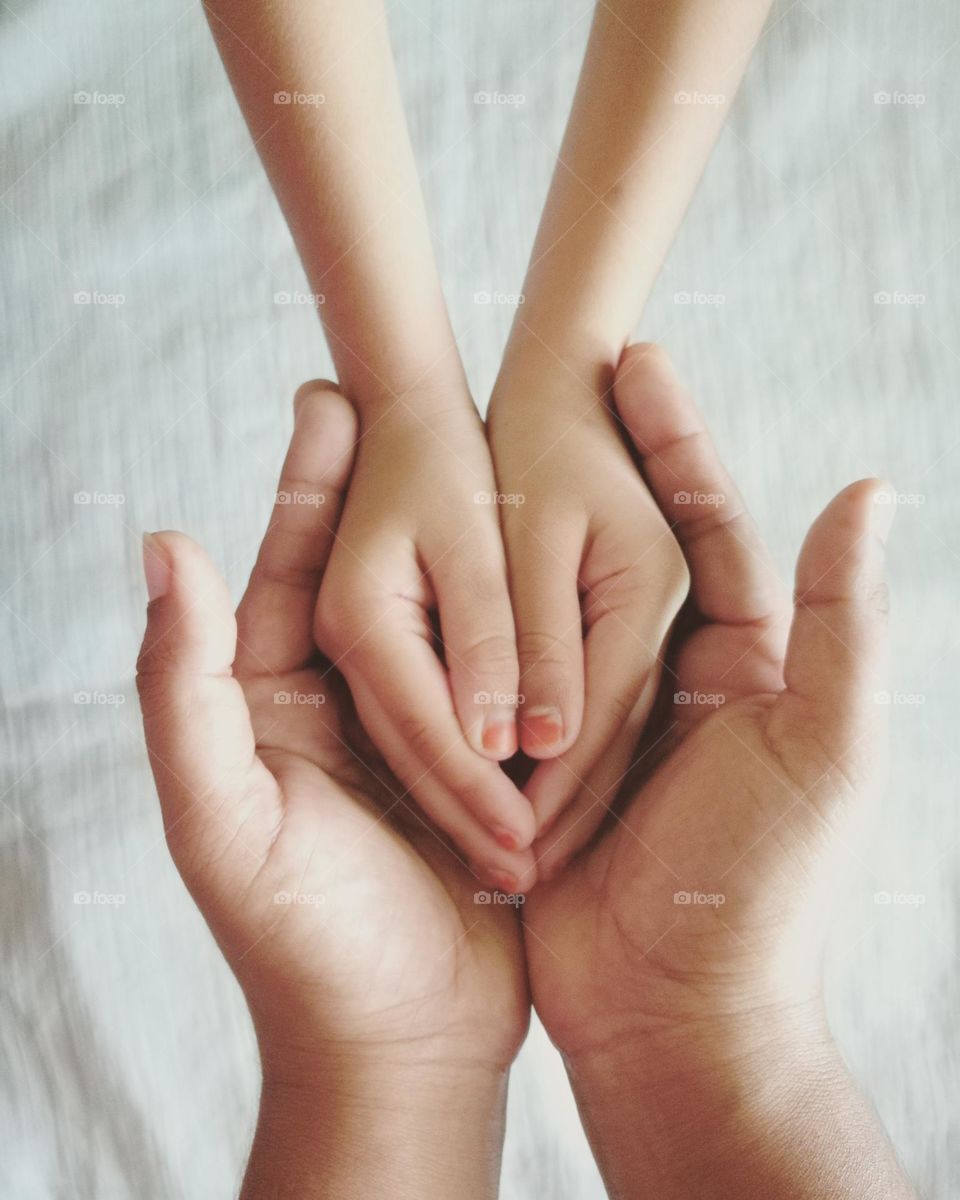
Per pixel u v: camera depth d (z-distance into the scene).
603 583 0.33
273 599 0.34
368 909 0.28
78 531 0.47
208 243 0.49
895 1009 0.39
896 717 0.42
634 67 0.35
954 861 0.41
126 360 0.48
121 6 0.52
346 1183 0.27
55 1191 0.40
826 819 0.27
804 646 0.27
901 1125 0.38
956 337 0.46
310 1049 0.28
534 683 0.31
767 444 0.45
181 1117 0.41
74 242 0.49
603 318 0.36
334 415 0.35
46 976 0.42
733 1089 0.27
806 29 0.48
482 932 0.30
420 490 0.34
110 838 0.44
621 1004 0.28
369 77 0.35
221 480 0.47
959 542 0.44
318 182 0.35
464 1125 0.29
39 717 0.45
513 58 0.50
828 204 0.47
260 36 0.34
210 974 0.42
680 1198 0.27
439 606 0.32
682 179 0.37
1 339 0.49
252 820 0.27
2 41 0.52
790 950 0.28
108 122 0.51
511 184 0.49
